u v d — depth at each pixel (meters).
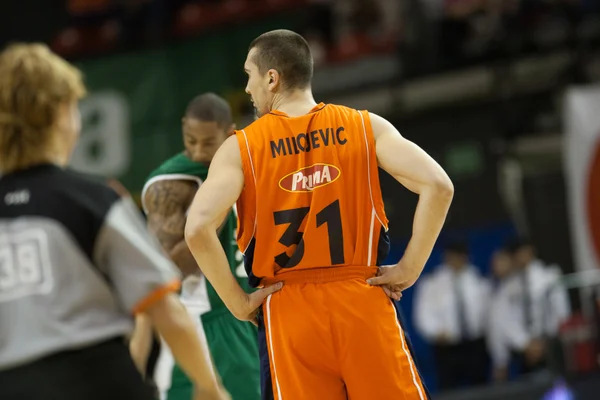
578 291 27.67
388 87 42.09
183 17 43.22
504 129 40.03
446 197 9.70
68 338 7.42
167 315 7.99
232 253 13.48
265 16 42.59
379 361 9.74
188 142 13.69
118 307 7.82
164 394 13.10
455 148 41.19
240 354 13.56
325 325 9.77
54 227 7.62
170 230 13.46
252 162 10.05
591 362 26.59
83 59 40.47
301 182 10.00
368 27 45.62
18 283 7.56
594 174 31.95
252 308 10.05
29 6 45.53
